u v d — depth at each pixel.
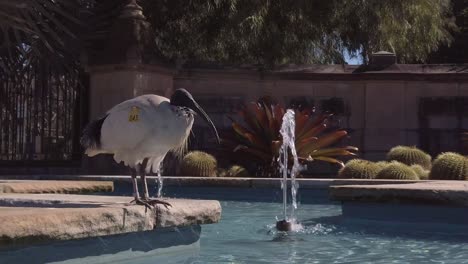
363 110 13.74
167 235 4.33
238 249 4.76
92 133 4.20
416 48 16.81
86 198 5.11
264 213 7.38
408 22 16.11
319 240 5.31
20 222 3.23
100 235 3.70
